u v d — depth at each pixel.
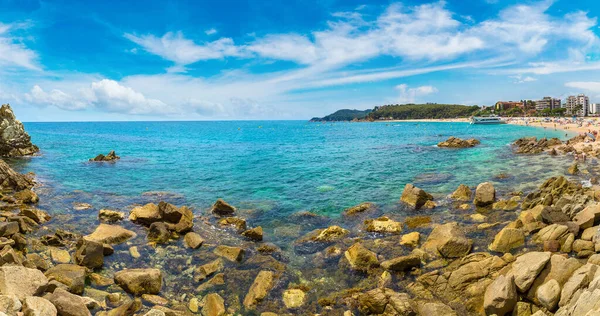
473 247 14.76
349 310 11.04
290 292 11.98
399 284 12.36
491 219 18.62
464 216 19.45
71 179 31.64
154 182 30.78
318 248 15.70
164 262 14.21
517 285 10.38
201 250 15.42
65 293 10.00
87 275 12.61
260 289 11.90
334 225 19.06
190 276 13.16
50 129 166.88
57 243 15.31
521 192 23.89
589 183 26.20
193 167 39.50
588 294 8.12
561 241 13.83
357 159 45.34
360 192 26.25
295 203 23.53
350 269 13.45
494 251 14.27
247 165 40.94
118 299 11.23
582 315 7.96
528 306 9.97
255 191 27.19
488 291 10.65
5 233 14.22
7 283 9.41
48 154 50.94
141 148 64.31
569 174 30.33
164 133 130.75
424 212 20.67
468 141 63.34
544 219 15.91
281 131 151.88
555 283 9.81
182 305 11.30
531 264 10.76
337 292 12.09
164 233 16.36
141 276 11.94
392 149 58.94
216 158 48.09
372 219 19.25
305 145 71.25
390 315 10.53
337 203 23.34
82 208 21.50
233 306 11.34
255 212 21.44
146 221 18.50
